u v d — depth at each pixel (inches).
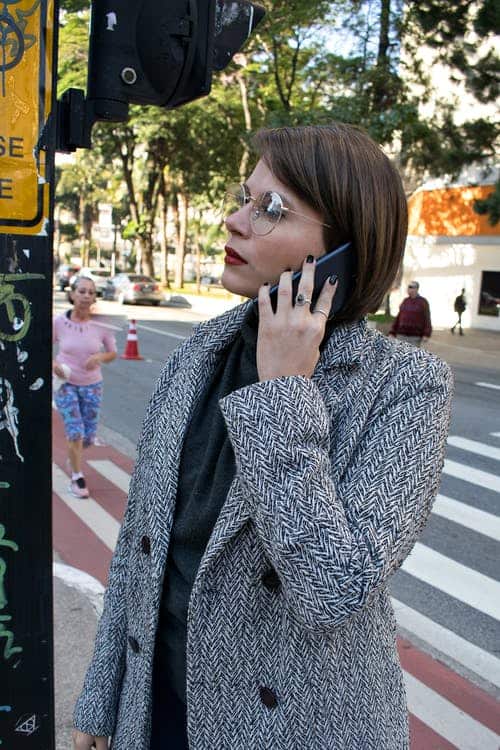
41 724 62.9
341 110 660.1
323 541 41.9
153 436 58.6
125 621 59.9
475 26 608.7
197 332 60.4
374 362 49.7
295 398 44.9
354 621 47.7
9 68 56.7
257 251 50.5
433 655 146.9
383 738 48.2
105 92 76.2
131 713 53.7
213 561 46.9
